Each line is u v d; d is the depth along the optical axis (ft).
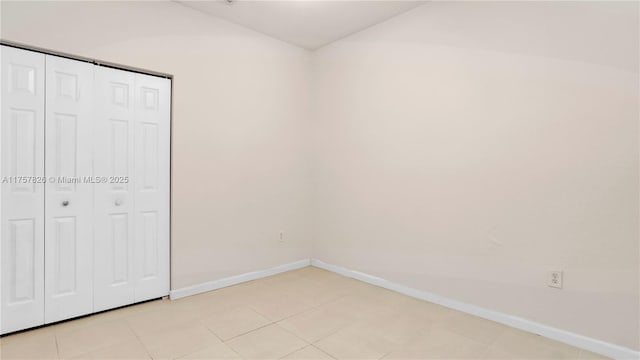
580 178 6.80
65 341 6.87
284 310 8.57
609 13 6.43
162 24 8.88
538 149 7.32
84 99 7.86
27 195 7.22
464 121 8.47
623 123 6.32
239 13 9.73
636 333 6.24
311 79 12.64
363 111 10.85
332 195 11.96
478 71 8.20
